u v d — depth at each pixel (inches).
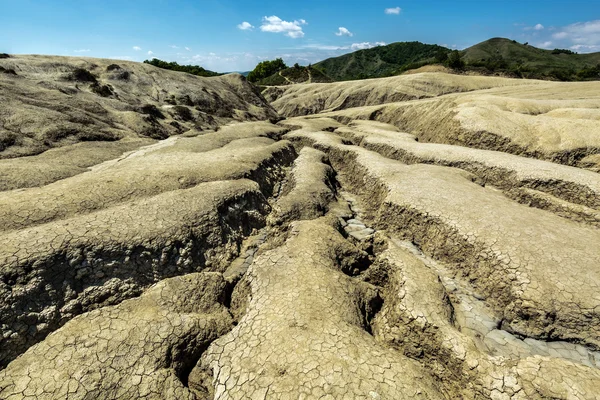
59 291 374.3
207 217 554.6
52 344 301.6
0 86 1115.9
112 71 1873.8
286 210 635.5
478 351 311.9
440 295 388.8
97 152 941.2
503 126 1043.9
